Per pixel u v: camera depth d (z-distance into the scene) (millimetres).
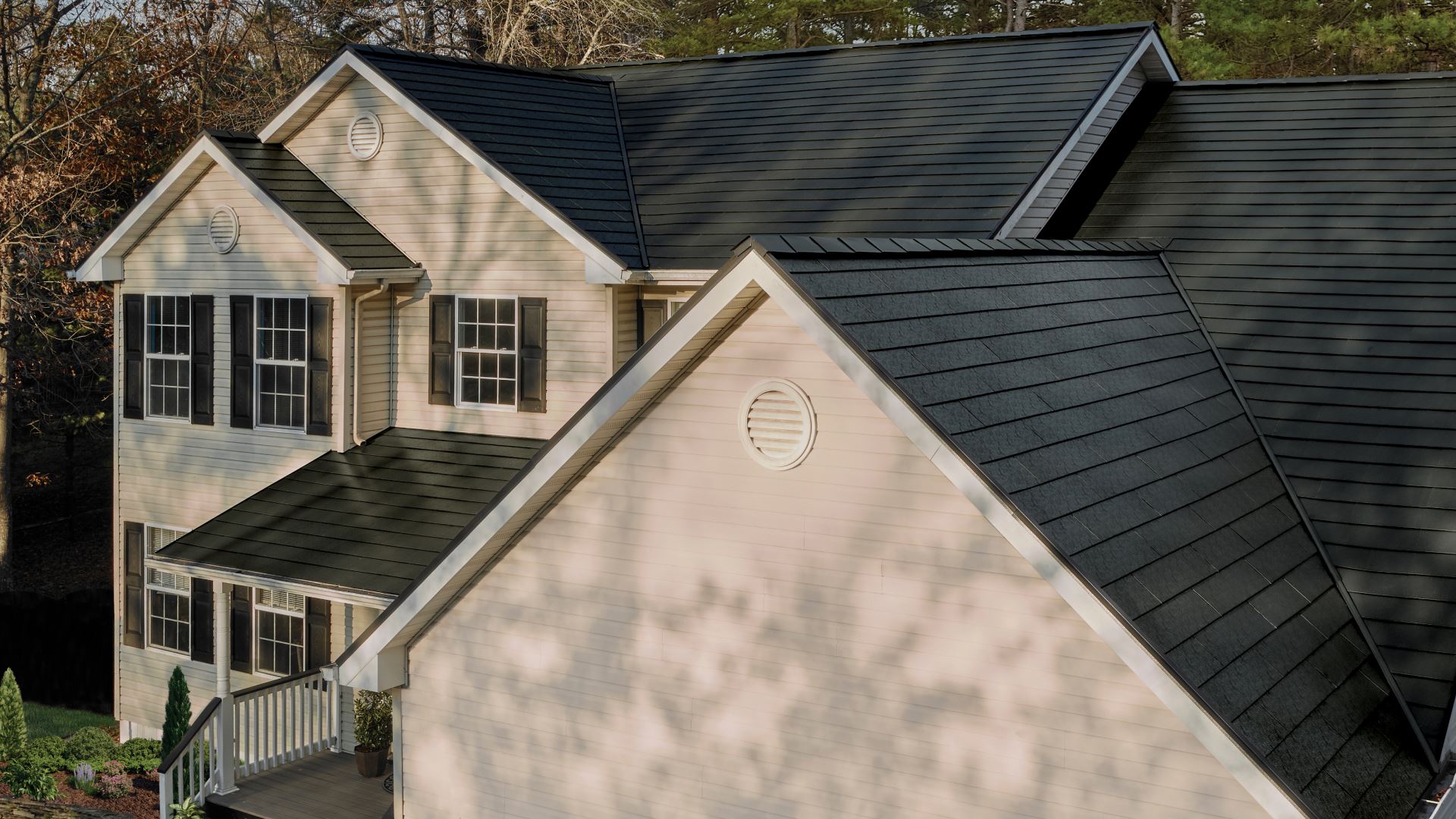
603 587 11906
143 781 18797
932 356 10461
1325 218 16688
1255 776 8703
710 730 11438
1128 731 9516
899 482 10297
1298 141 18156
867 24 46906
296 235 18484
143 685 21094
